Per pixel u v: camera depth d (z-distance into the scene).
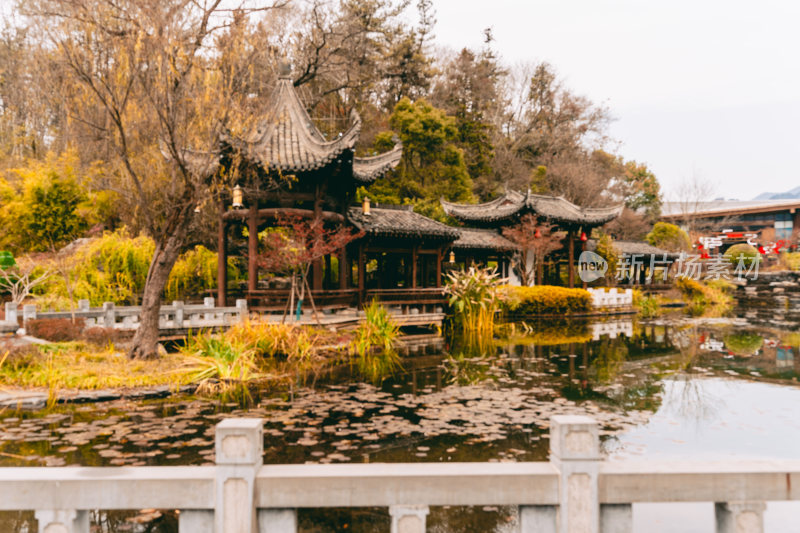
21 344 11.34
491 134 47.53
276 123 16.89
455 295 21.03
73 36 10.05
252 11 11.47
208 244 22.39
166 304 20.67
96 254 20.38
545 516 2.94
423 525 2.86
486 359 14.59
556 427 2.97
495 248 29.62
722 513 2.98
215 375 11.24
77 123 11.41
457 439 7.33
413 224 21.28
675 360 14.49
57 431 7.48
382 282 25.77
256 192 16.08
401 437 7.41
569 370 12.97
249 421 2.97
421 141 33.53
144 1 10.26
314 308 16.17
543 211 29.59
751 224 50.47
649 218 52.16
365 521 5.16
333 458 6.55
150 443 7.00
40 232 20.30
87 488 2.79
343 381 11.44
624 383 11.45
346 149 15.79
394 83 42.44
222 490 2.80
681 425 8.30
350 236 17.23
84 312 14.36
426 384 11.18
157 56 10.34
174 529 4.90
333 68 31.22
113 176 14.78
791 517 5.19
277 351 13.88
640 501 2.91
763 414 8.98
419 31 46.00
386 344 15.84
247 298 16.16
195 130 11.56
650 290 37.03
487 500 2.88
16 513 5.24
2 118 24.39
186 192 11.45
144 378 10.26
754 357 14.99
